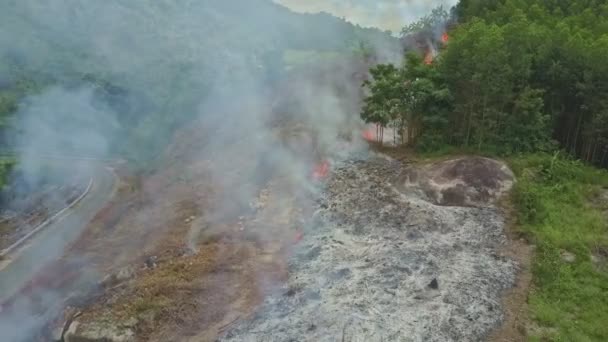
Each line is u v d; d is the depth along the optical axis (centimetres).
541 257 1416
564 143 2166
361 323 1177
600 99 1938
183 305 1346
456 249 1484
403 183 1897
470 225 1599
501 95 1977
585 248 1454
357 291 1307
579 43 2000
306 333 1169
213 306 1341
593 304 1245
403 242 1527
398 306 1240
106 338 1250
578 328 1165
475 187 1794
